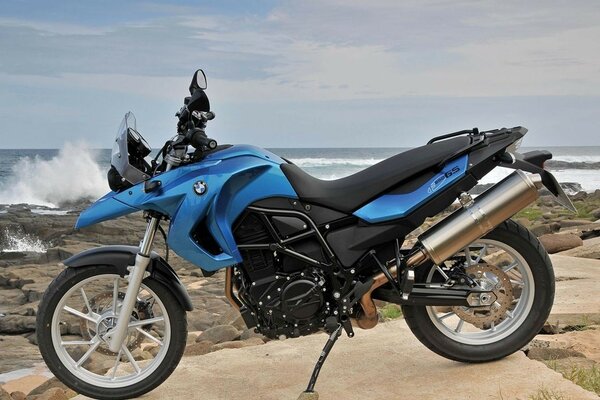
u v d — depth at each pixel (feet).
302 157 379.76
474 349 13.12
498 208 12.22
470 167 12.16
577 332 16.79
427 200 12.17
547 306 13.01
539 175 12.30
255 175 12.10
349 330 12.34
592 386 12.69
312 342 15.74
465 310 13.05
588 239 36.86
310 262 12.15
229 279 12.46
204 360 14.82
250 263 12.23
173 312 12.73
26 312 42.75
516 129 12.45
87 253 12.73
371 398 12.15
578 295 20.67
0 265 67.36
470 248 13.70
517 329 13.12
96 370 21.54
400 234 12.26
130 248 12.85
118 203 12.18
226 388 13.16
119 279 13.00
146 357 21.59
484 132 12.54
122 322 12.44
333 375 13.46
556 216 66.08
